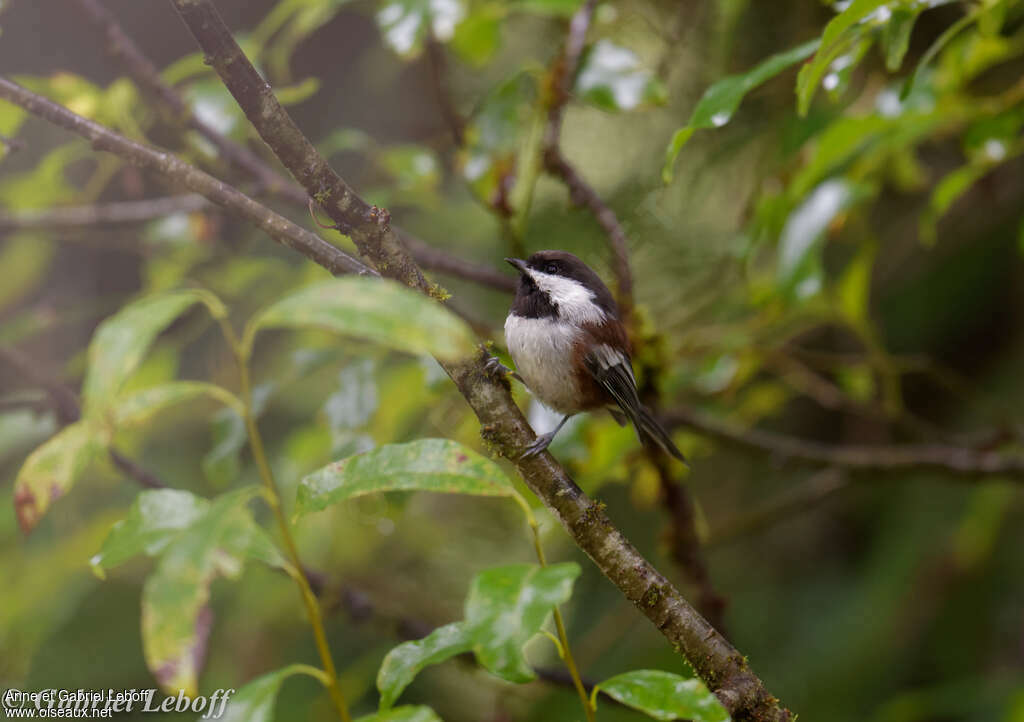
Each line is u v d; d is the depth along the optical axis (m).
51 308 9.40
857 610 9.97
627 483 10.73
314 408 9.68
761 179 8.68
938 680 9.43
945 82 6.91
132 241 9.31
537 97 7.52
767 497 11.20
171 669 2.72
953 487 10.13
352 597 7.50
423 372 6.76
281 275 9.34
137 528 3.26
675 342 8.56
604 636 9.16
